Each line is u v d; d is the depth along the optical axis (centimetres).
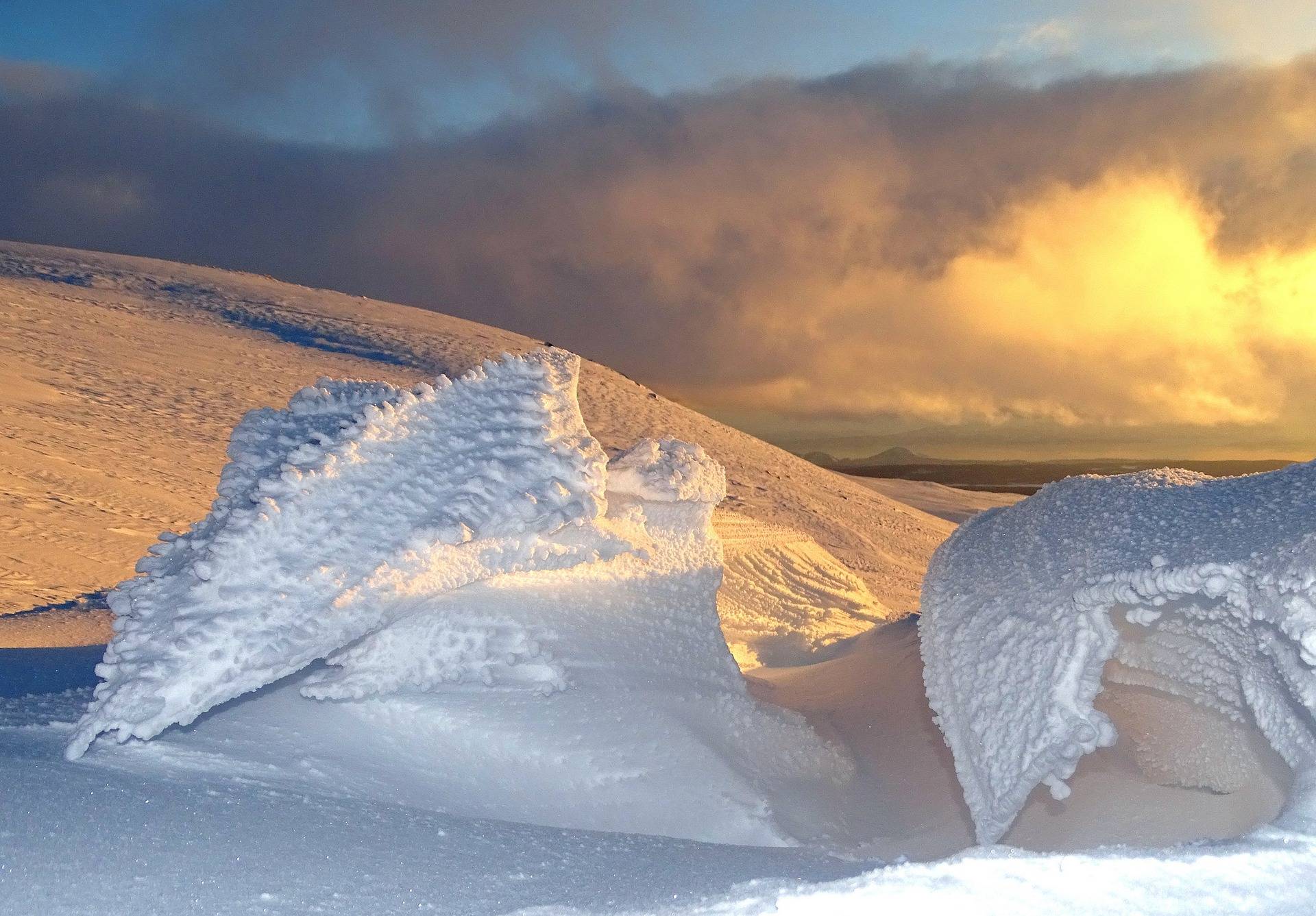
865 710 631
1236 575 324
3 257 4559
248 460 462
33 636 876
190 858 252
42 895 221
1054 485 509
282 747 366
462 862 273
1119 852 235
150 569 421
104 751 340
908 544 3075
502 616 446
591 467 481
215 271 5478
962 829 445
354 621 396
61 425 2008
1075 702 341
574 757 411
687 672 503
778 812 439
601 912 227
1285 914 208
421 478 443
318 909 231
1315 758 290
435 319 5638
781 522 2842
